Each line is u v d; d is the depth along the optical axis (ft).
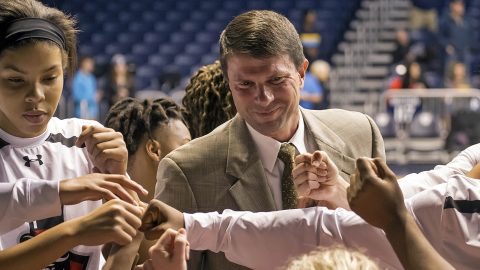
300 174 6.18
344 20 48.70
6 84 5.72
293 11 50.16
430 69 41.42
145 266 5.44
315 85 35.17
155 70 48.37
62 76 5.95
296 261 4.52
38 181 5.60
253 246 5.88
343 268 4.36
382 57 45.14
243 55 6.18
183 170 6.70
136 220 5.42
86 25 49.96
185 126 8.30
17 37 5.66
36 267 5.39
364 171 5.21
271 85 6.29
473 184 5.62
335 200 6.31
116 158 5.88
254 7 50.75
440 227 5.50
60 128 6.57
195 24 50.34
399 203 5.14
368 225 5.66
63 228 5.37
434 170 6.95
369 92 43.24
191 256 6.73
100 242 5.37
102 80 37.93
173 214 5.81
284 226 5.84
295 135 6.85
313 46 40.73
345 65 45.03
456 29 42.11
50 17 5.97
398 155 30.50
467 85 39.27
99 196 5.57
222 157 6.76
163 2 51.08
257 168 6.73
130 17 50.49
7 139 6.31
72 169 6.47
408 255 4.98
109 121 8.34
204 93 8.02
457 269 5.51
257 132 6.78
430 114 30.81
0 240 6.14
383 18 47.70
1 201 5.52
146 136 8.16
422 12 46.73
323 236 5.77
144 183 8.20
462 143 28.58
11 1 5.79
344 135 7.10
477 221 5.46
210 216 5.92
